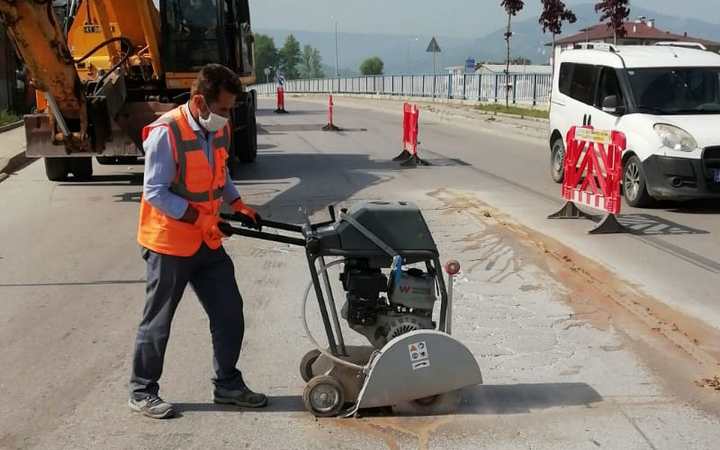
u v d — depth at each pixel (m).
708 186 10.89
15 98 30.84
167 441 4.44
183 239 4.50
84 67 14.46
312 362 5.14
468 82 41.06
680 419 4.70
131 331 6.37
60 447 4.38
